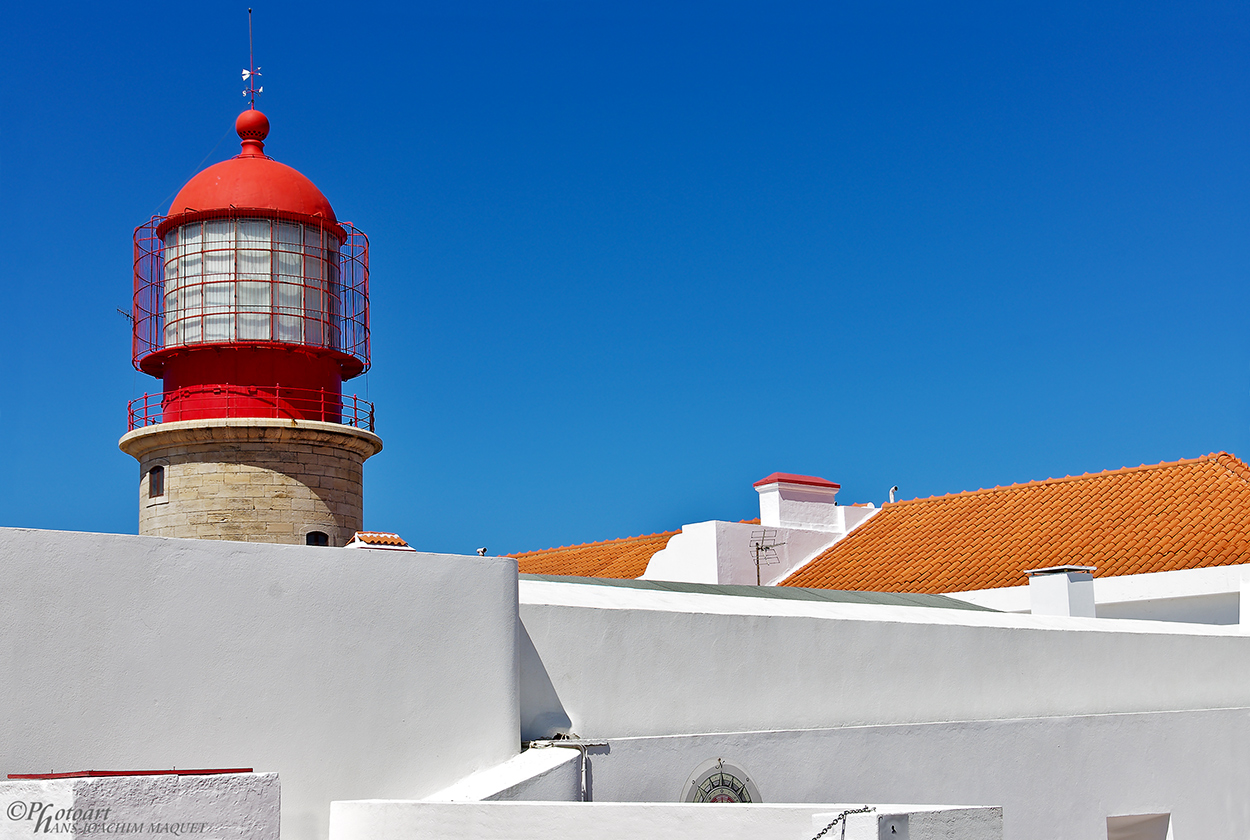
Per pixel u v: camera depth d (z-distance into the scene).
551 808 9.47
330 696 11.24
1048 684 17.56
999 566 23.78
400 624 11.79
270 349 21.81
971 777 16.06
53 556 9.94
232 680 10.70
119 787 7.89
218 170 22.17
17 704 9.62
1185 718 18.67
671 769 13.31
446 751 11.86
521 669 12.92
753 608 15.41
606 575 29.39
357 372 23.69
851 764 14.98
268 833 8.56
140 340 22.36
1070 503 25.66
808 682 15.10
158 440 21.59
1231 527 22.20
